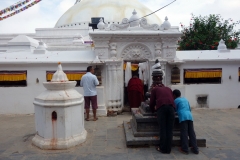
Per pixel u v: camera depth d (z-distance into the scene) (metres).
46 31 18.84
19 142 5.48
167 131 4.71
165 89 4.93
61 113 4.97
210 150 4.86
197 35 14.41
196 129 6.41
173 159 4.41
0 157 4.58
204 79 9.11
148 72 8.82
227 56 9.12
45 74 8.70
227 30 14.87
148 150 4.89
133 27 8.59
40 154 4.72
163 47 8.61
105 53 8.55
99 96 8.34
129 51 8.67
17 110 8.70
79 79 8.64
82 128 5.52
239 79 9.20
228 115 8.13
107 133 6.12
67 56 8.91
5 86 8.67
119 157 4.54
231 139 5.56
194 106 9.09
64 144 4.94
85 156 4.60
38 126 5.24
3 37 18.02
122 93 8.77
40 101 5.04
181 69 8.94
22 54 9.15
